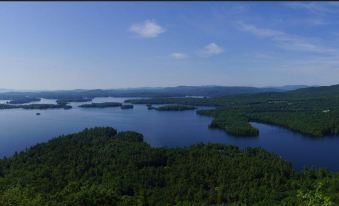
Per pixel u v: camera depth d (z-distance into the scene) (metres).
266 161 161.88
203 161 162.75
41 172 149.38
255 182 137.12
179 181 140.75
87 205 91.94
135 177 143.88
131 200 107.19
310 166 179.88
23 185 132.12
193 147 188.75
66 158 171.88
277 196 123.81
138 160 165.75
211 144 195.00
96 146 194.38
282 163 159.62
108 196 98.69
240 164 155.88
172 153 175.88
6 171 158.25
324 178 139.75
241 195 126.12
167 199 126.00
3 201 85.00
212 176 146.00
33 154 179.75
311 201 48.56
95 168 157.75
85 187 106.00
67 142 199.75
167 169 155.75
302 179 143.38
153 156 170.50
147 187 137.62
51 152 179.50
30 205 85.62
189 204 116.75
